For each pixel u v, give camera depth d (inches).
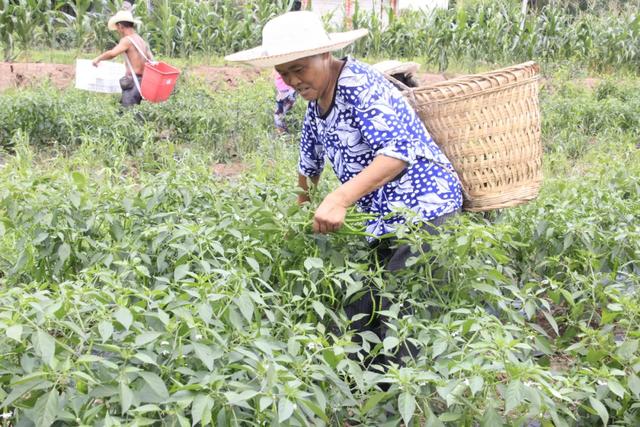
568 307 150.6
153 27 557.3
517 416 105.8
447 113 139.7
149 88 370.9
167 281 112.9
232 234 126.5
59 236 135.1
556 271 163.6
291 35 124.6
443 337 104.2
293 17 125.7
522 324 121.3
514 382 90.2
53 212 135.6
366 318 141.5
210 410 82.0
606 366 108.0
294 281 131.1
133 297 114.7
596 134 436.8
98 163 303.7
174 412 83.4
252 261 117.4
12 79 427.5
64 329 95.2
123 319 88.6
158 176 157.4
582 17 665.0
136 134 344.5
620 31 653.3
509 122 140.3
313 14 128.3
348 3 727.7
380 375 99.9
